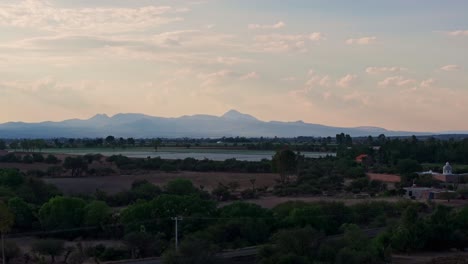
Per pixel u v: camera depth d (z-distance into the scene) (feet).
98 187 407.03
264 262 181.78
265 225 237.04
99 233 254.06
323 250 188.96
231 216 247.70
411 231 230.48
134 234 211.20
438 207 264.72
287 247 189.26
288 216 253.03
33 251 207.00
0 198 279.90
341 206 275.59
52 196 334.24
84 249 214.07
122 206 333.01
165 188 371.15
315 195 396.78
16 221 256.32
